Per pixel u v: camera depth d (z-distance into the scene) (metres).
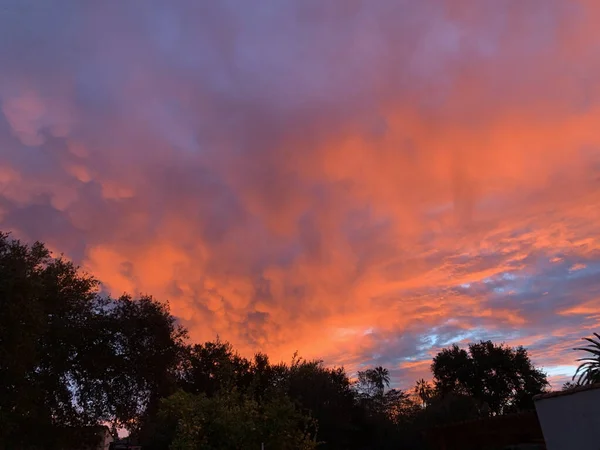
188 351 25.55
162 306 24.88
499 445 17.23
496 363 50.00
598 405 9.10
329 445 34.88
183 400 11.20
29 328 16.69
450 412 43.19
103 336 22.31
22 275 16.48
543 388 49.34
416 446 40.41
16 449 19.03
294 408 12.01
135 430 23.03
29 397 17.78
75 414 21.22
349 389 40.88
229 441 10.60
